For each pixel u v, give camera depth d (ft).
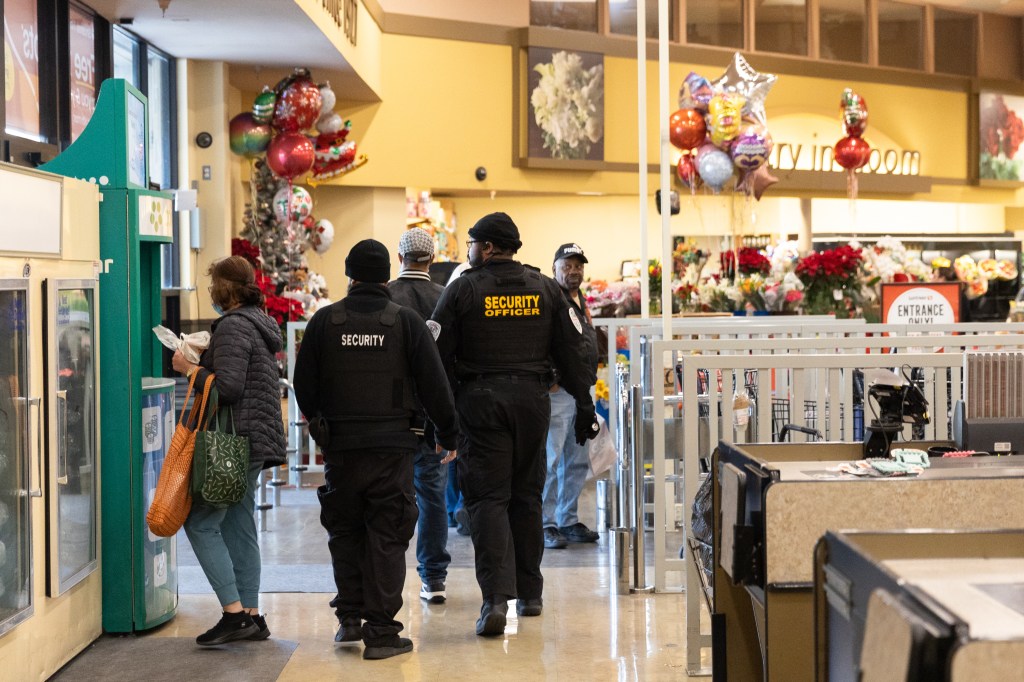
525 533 20.17
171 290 40.42
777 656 11.09
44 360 16.52
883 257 43.42
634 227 70.44
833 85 73.15
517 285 19.38
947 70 78.74
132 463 18.98
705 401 21.35
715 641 13.12
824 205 74.54
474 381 19.26
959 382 17.31
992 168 79.25
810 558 11.07
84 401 18.20
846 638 7.70
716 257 70.23
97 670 17.19
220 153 43.68
